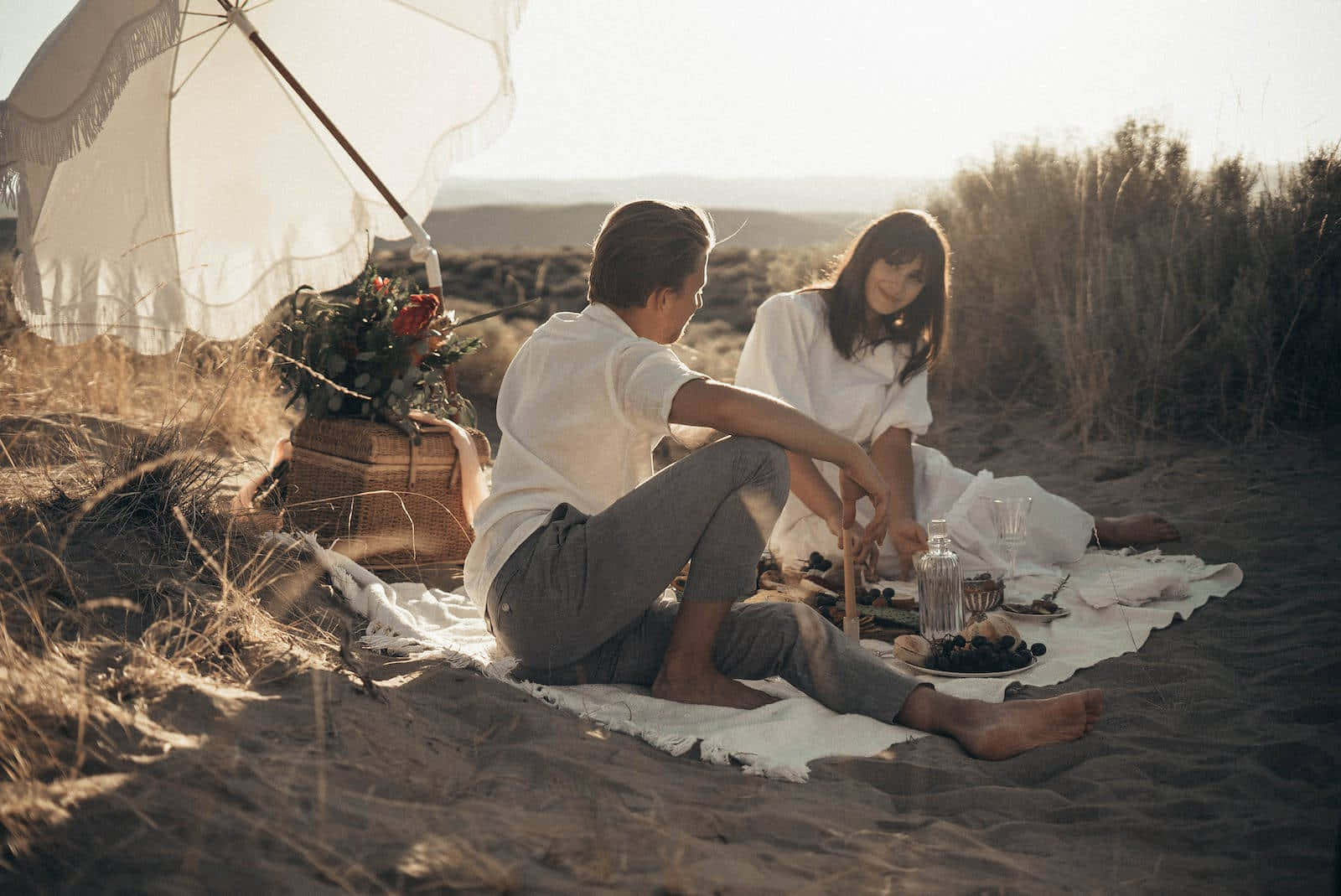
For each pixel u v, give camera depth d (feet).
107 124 12.57
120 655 7.22
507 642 8.53
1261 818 6.63
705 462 7.87
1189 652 9.84
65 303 12.67
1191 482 16.24
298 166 14.38
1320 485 15.43
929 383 24.25
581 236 244.83
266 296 14.16
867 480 8.13
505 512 8.54
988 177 27.78
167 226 12.81
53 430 13.07
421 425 12.26
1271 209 20.45
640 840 5.66
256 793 5.49
